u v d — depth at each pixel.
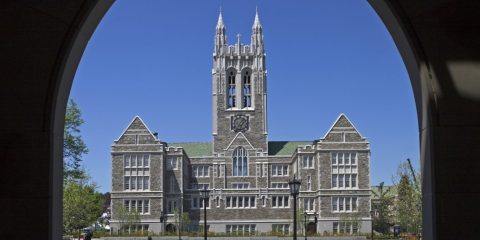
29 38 8.62
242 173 111.38
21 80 8.59
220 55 115.06
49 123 8.56
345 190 100.38
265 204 107.88
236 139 112.19
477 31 8.69
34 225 8.45
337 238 87.50
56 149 8.84
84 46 9.34
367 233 92.75
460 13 8.71
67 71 8.94
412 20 8.73
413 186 61.19
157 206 103.44
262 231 106.75
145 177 104.00
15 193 8.47
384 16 9.30
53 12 8.66
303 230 102.88
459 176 8.55
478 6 8.70
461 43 8.68
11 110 8.55
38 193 8.48
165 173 106.38
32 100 8.58
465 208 8.51
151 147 104.31
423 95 8.78
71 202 57.91
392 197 91.06
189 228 107.81
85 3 8.68
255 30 116.81
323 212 100.38
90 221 66.81
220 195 108.88
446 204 8.52
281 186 110.69
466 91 8.62
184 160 108.88
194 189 109.69
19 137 8.52
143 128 105.00
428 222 8.83
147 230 102.88
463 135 8.59
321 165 101.31
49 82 8.60
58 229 8.90
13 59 8.59
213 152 112.19
